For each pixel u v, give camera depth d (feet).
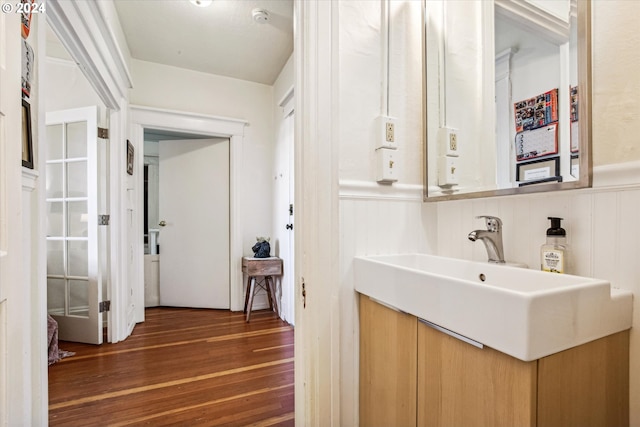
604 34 2.37
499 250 3.09
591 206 2.48
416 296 2.57
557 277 2.40
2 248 2.38
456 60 3.76
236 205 10.48
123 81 7.91
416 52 3.93
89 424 4.44
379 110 3.66
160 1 6.78
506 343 1.85
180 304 10.78
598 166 2.40
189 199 10.87
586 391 2.00
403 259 3.67
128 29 7.82
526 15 3.01
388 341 2.99
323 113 3.27
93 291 7.43
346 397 3.42
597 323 2.04
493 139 3.34
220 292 10.62
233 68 9.86
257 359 6.61
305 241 3.31
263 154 10.93
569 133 2.60
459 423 2.21
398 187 3.76
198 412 4.74
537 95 2.90
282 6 6.96
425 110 3.92
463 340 2.15
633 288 2.23
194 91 9.95
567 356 1.92
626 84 2.25
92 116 7.45
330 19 3.33
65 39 4.88
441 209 3.98
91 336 7.41
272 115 11.05
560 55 2.68
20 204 2.61
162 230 10.96
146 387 5.45
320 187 3.25
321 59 3.28
